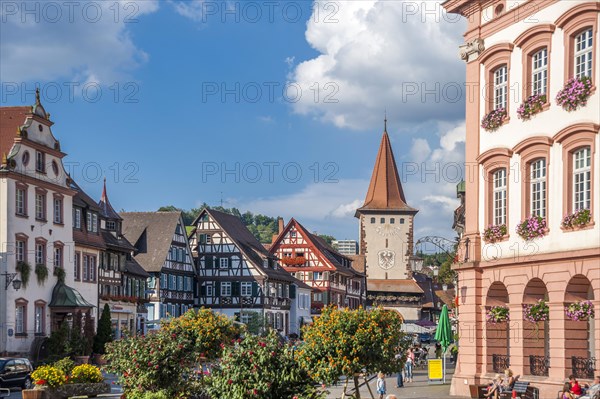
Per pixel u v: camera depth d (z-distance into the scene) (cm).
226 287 11462
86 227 7931
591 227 3428
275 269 12175
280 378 2278
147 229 10850
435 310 16938
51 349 6775
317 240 14062
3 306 6438
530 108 3753
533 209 3784
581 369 3481
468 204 4172
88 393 4150
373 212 16538
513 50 3900
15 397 4503
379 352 3294
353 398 3369
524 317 3794
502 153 3925
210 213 11619
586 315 3475
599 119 3416
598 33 3422
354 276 14962
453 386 4203
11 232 6550
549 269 3631
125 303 8869
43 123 7106
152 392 3112
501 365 4016
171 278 10794
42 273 6906
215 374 2341
